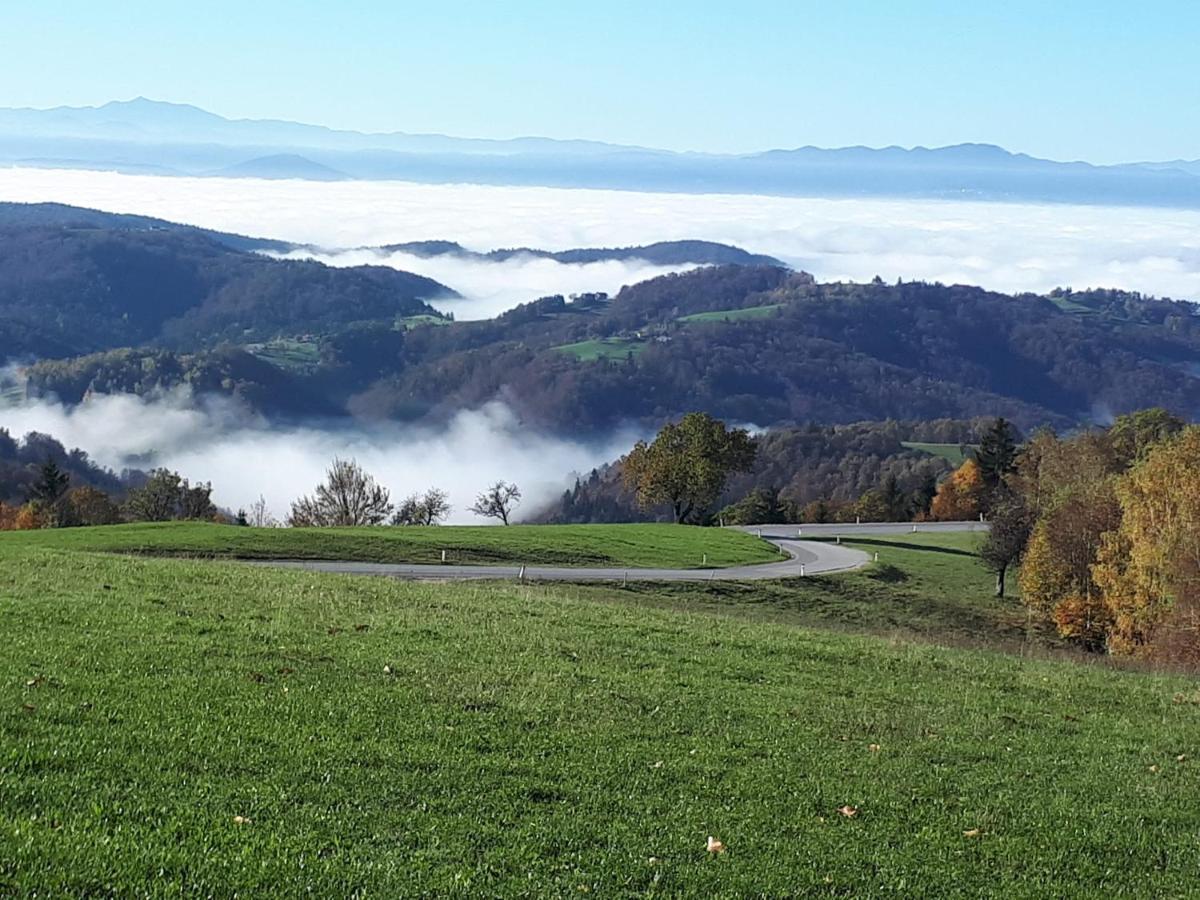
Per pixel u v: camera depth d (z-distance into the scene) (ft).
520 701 58.39
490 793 44.16
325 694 55.26
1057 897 40.50
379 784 43.45
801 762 53.52
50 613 68.28
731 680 71.46
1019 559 245.04
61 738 43.34
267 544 209.15
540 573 207.31
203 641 64.34
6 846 32.42
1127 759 61.57
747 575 231.30
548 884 36.24
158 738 45.14
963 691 76.59
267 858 34.83
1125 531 186.70
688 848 40.91
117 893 31.07
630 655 76.48
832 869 40.68
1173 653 158.40
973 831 46.44
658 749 52.80
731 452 337.72
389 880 34.65
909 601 229.25
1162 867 45.01
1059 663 98.17
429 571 197.47
